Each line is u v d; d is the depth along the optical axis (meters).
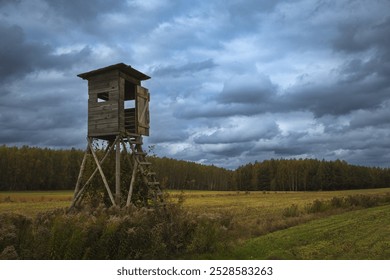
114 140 19.56
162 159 151.12
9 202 51.91
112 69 18.20
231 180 176.75
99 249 11.05
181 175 154.88
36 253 10.55
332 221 24.27
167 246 12.84
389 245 14.70
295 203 47.75
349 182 153.00
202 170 175.12
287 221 24.09
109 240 11.38
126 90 21.09
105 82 18.50
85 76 18.94
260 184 166.25
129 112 20.03
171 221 13.97
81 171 18.47
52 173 118.06
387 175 169.25
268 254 13.83
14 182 111.38
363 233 18.11
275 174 165.12
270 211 33.84
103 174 17.72
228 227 19.44
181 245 13.34
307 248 14.81
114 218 12.05
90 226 11.42
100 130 18.28
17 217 12.45
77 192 18.17
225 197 72.31
